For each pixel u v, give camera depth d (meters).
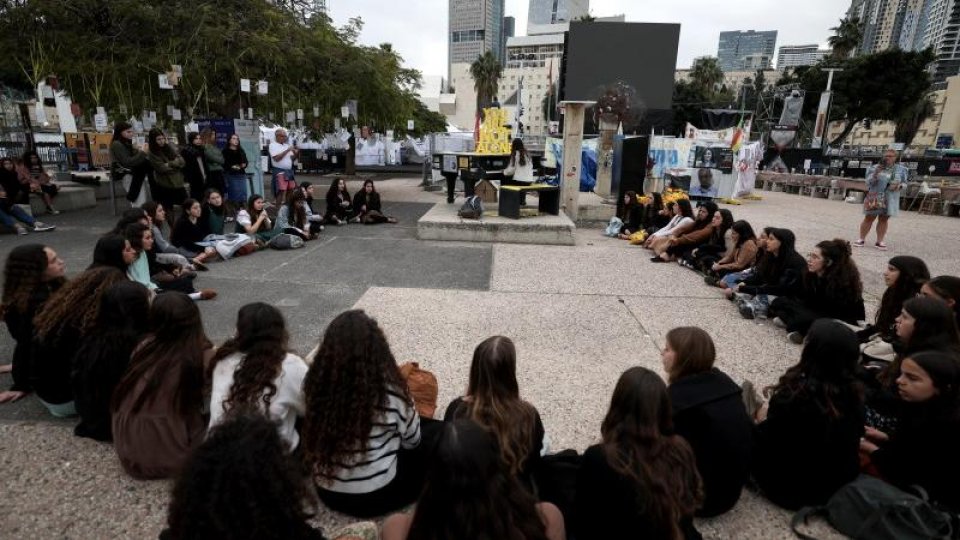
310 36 12.03
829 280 4.55
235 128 10.97
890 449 2.51
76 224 9.27
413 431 2.35
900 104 35.44
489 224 8.79
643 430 1.82
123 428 2.55
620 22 21.34
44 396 3.07
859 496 2.31
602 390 3.75
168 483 2.64
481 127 11.43
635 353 4.41
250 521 1.09
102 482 2.64
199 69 9.36
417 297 5.76
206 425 2.69
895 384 2.96
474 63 60.47
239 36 10.02
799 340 4.61
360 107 13.45
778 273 5.40
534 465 2.32
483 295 5.89
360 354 2.13
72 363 2.88
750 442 2.35
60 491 2.57
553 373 4.00
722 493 2.36
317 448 2.14
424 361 4.14
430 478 1.27
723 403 2.32
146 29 9.49
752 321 5.21
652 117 22.16
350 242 8.63
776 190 21.80
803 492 2.48
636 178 11.22
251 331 2.45
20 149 14.35
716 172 16.47
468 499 1.22
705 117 27.62
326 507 2.47
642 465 1.75
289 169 11.59
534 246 8.64
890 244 9.48
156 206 6.01
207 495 1.08
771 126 33.53
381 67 13.46
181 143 11.65
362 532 2.13
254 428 1.20
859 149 49.03
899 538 2.18
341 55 12.62
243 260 7.23
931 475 2.36
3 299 3.22
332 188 10.27
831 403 2.33
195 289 5.65
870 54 35.53
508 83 90.44
